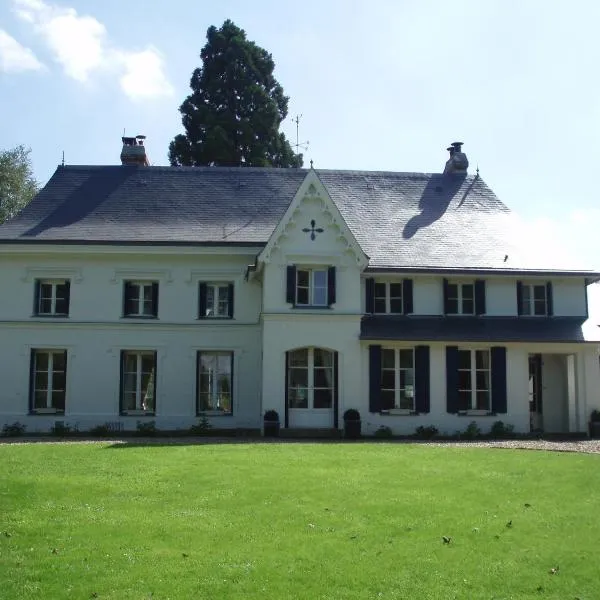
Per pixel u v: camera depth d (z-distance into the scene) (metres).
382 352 26.14
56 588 8.85
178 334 27.88
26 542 10.48
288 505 12.42
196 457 17.12
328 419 25.47
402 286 27.19
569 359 27.56
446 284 27.30
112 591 8.74
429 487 13.84
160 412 27.56
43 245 27.41
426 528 11.16
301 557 9.82
